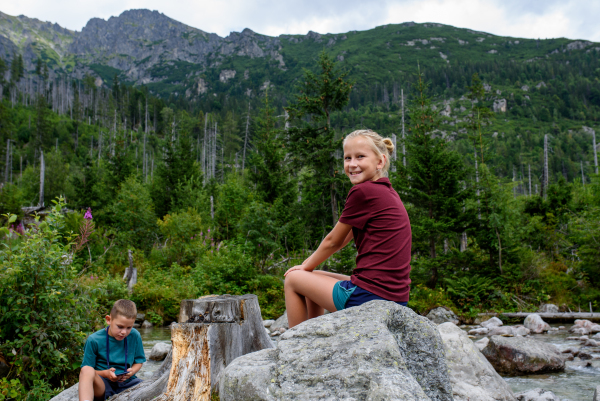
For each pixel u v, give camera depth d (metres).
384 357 1.76
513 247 14.68
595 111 180.00
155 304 11.91
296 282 2.59
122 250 16.86
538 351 6.20
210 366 2.80
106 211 23.06
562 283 14.62
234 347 2.96
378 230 2.38
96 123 111.75
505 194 14.76
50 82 155.88
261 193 22.67
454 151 15.66
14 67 129.75
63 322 4.73
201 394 2.75
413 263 15.17
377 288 2.31
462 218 14.99
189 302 3.03
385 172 2.70
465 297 13.47
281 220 17.06
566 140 138.12
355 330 1.95
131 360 3.77
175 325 2.91
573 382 5.51
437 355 2.07
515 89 192.75
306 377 1.80
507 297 13.66
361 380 1.69
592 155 120.81
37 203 41.88
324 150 19.22
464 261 14.98
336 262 14.17
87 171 30.52
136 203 19.17
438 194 15.00
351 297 2.37
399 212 2.42
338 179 19.27
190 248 16.44
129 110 120.00
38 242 4.82
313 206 21.47
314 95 20.61
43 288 4.70
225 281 13.71
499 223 14.12
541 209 23.06
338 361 1.82
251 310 3.21
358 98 185.00
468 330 11.06
